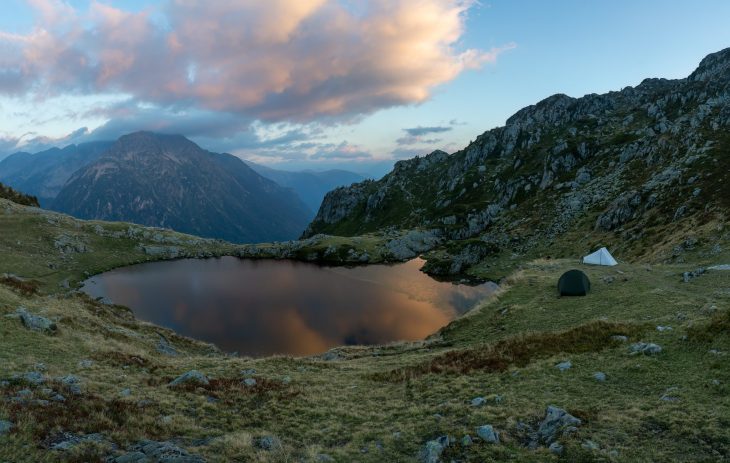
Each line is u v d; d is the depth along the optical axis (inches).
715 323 938.7
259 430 721.6
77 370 910.4
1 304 1231.5
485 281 4279.0
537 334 1242.0
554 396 791.1
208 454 572.7
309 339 2495.1
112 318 1836.9
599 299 1684.3
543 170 7244.1
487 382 937.5
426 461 589.6
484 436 640.4
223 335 2536.9
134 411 690.2
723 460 514.9
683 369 807.7
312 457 604.1
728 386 703.7
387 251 5959.6
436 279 4456.2
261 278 4394.7
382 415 809.5
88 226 5374.0
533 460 566.9
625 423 634.2
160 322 2763.3
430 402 874.8
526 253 4835.1
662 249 2970.0
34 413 571.8
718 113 5556.1
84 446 512.7
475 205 7372.1
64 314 1407.5
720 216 2888.8
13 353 923.4
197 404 814.5
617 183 5526.6
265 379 1083.3
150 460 510.9
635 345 963.3
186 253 5753.0
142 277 4229.8
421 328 2748.5
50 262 4008.4
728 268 1705.2
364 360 1509.6
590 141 7199.8
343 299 3521.2
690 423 605.9
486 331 1678.2
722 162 4116.6
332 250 5871.1
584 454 560.1
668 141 5615.2
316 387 1034.1
